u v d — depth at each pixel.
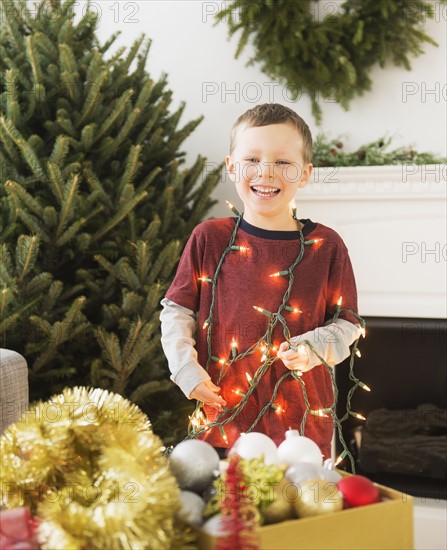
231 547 0.78
